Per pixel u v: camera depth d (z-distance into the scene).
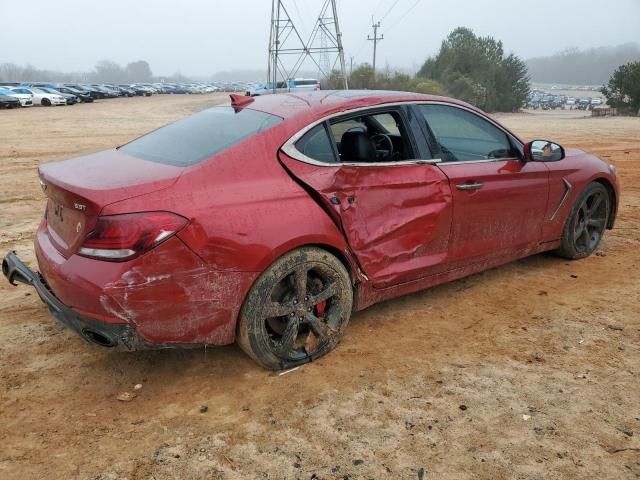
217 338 3.17
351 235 3.56
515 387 3.32
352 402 3.17
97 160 3.57
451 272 4.26
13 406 3.13
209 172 3.12
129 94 66.62
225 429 2.95
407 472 2.65
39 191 8.85
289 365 3.49
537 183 4.66
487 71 64.81
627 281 4.95
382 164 3.73
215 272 3.02
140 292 2.83
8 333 3.94
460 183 4.08
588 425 2.98
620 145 15.55
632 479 2.61
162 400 3.20
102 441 2.85
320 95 3.94
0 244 5.91
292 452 2.78
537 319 4.22
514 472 2.65
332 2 41.12
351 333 3.99
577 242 5.38
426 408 3.12
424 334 3.99
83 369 3.51
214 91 107.75
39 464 2.69
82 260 2.90
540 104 105.25
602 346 3.81
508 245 4.59
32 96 38.97
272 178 3.29
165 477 2.61
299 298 3.41
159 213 2.87
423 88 50.22
